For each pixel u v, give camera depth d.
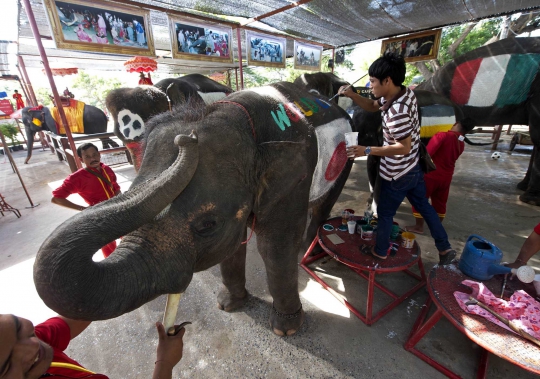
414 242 2.29
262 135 1.39
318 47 6.10
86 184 2.35
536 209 3.88
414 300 2.29
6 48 6.58
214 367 1.77
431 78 5.59
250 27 4.62
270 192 1.37
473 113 4.89
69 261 0.73
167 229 1.00
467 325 1.55
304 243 2.95
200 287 2.50
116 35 3.16
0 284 2.63
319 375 1.70
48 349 0.66
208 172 1.10
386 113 1.80
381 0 3.95
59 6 2.72
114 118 3.16
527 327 1.48
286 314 1.96
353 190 4.95
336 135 2.05
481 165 6.00
